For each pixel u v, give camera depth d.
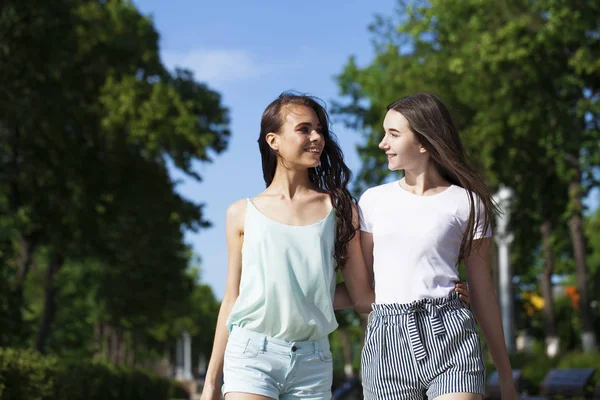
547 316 30.48
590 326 26.84
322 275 4.45
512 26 24.59
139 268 36.19
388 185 4.59
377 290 4.45
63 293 37.06
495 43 24.78
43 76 23.73
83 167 26.38
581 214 26.17
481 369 4.26
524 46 24.83
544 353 22.09
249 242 4.48
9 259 21.48
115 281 36.91
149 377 33.00
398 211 4.46
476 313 4.55
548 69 25.48
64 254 28.03
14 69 23.41
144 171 27.41
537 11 25.23
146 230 29.38
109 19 29.67
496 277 27.39
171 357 99.31
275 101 4.60
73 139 26.38
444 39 28.19
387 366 4.33
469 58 25.70
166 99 27.36
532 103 25.42
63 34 23.77
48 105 23.91
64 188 26.38
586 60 23.98
